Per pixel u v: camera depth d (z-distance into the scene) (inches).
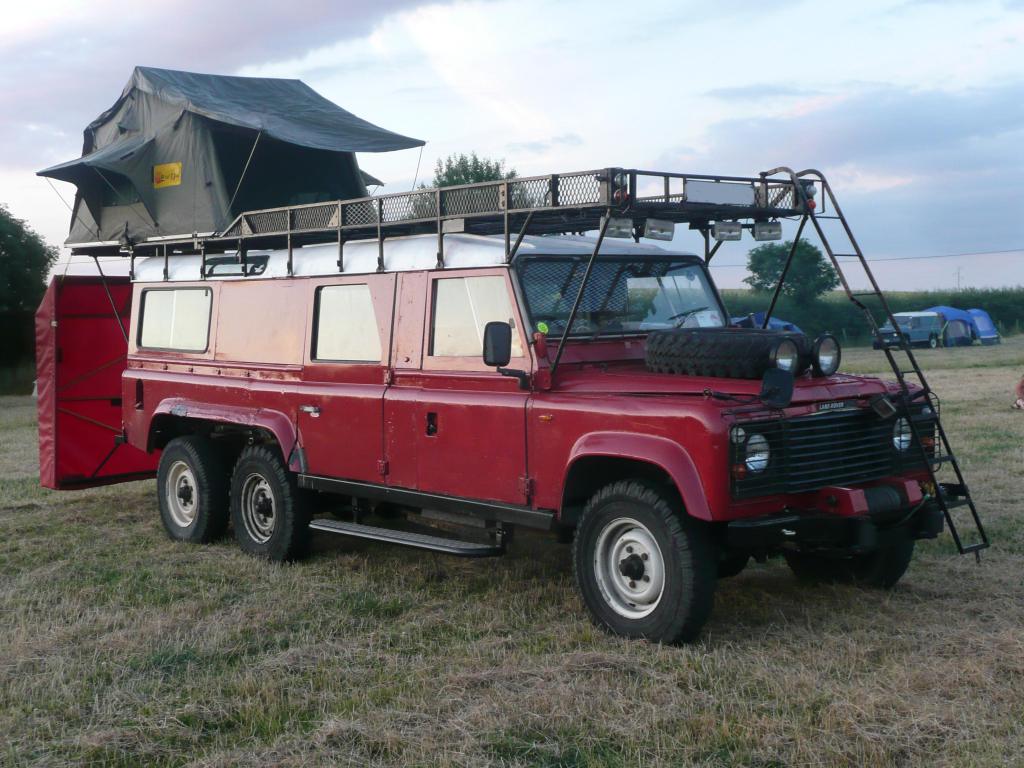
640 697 181.6
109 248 376.2
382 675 197.0
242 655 212.5
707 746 160.9
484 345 222.7
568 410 220.7
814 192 234.7
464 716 174.2
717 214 240.8
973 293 2186.3
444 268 251.1
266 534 304.8
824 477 212.4
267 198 350.3
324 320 285.3
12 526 353.4
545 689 185.6
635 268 259.1
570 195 218.4
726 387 211.0
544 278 241.1
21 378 1259.2
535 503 228.5
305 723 175.9
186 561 301.0
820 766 152.0
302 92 406.9
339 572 282.5
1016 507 333.4
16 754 164.9
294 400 287.0
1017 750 155.1
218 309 320.8
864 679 186.5
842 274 226.5
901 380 226.5
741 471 197.0
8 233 1246.3
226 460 326.3
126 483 448.1
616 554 218.8
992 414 603.2
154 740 169.3
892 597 242.7
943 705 172.7
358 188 378.3
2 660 209.9
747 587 256.4
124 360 390.0
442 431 247.8
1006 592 241.6
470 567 283.4
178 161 343.6
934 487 225.5
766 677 187.9
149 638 221.8
